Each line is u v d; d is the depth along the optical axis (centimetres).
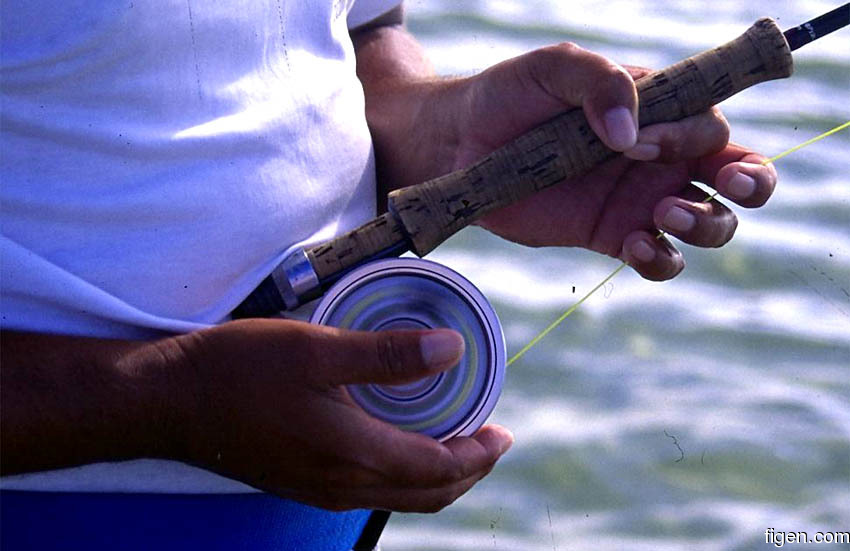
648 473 193
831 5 312
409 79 128
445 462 110
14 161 108
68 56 107
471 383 116
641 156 118
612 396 204
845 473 192
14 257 108
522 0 308
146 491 113
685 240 119
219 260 112
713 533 185
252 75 113
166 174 111
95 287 109
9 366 106
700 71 117
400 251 117
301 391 107
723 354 211
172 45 109
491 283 222
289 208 115
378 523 124
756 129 260
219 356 107
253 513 116
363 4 131
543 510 188
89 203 109
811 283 224
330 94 117
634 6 310
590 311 218
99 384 106
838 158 252
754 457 195
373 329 116
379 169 127
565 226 123
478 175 117
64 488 112
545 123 118
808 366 209
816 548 180
